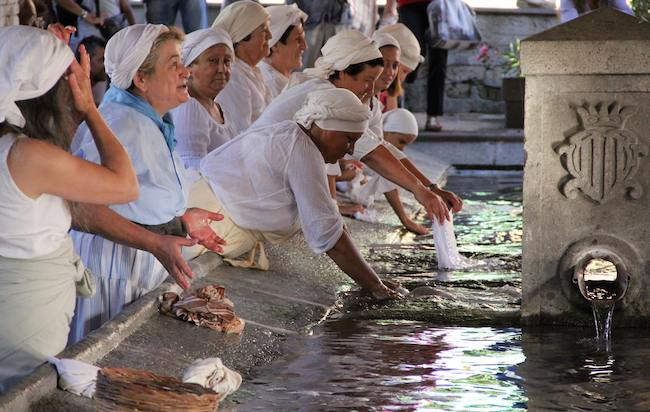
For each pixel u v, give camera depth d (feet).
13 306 11.80
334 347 15.30
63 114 11.93
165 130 15.80
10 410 10.75
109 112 15.38
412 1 43.09
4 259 11.75
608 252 16.80
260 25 23.47
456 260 20.98
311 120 18.19
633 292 16.79
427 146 42.47
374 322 16.90
